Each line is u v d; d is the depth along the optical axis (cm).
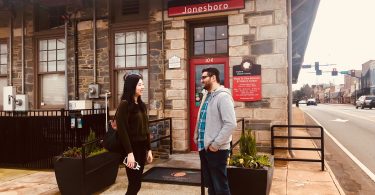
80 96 911
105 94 873
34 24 960
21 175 687
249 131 520
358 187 625
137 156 415
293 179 623
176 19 824
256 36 759
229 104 392
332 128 1664
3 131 767
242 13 768
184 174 639
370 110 3841
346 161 851
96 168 549
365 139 1256
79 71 912
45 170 734
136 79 416
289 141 780
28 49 966
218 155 403
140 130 414
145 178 609
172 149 825
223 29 826
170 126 817
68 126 733
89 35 905
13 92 938
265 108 751
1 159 766
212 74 418
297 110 3409
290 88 793
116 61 895
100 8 900
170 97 827
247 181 466
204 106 424
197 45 847
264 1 754
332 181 609
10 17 977
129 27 873
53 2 912
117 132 414
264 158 512
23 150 755
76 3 894
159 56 838
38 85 962
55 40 955
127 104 402
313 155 916
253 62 759
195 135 443
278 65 744
